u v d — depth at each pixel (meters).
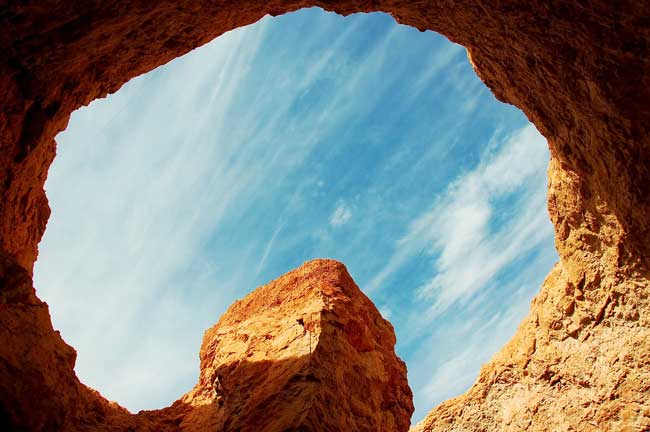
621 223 14.93
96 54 13.56
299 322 16.70
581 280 16.62
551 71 14.07
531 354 17.69
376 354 17.33
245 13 14.41
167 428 16.11
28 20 11.77
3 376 10.73
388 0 13.93
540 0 12.59
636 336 15.30
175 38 14.34
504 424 17.33
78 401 13.44
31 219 15.18
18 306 11.81
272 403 14.25
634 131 13.42
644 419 14.70
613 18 12.12
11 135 13.06
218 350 17.95
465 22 14.37
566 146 15.52
